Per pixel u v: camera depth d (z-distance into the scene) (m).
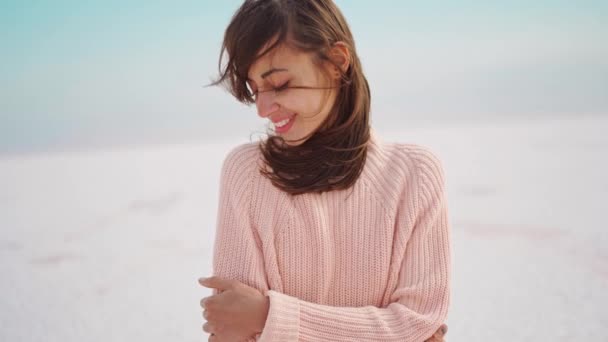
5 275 3.69
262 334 0.98
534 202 4.52
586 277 3.06
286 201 1.07
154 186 6.22
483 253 3.54
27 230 4.74
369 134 1.10
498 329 2.58
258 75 0.96
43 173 7.92
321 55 0.95
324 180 1.05
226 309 0.99
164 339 2.72
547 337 2.46
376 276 1.08
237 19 0.96
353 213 1.09
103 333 2.76
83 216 5.07
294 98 0.95
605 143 7.04
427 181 1.12
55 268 3.78
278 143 1.08
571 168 5.64
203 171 7.11
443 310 1.08
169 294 3.27
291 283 1.07
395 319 1.04
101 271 3.66
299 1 0.96
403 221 1.10
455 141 8.20
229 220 1.09
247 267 1.06
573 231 3.76
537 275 3.15
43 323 2.90
